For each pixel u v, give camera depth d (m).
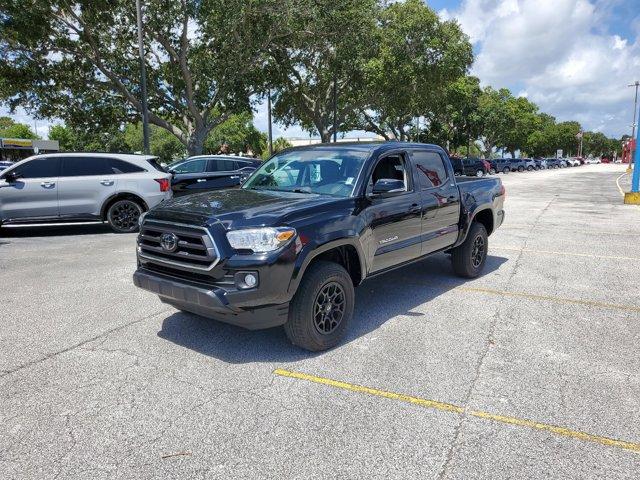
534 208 16.20
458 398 3.52
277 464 2.79
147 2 21.75
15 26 20.20
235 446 2.96
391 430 3.12
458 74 32.88
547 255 8.52
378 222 4.88
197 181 14.05
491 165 55.38
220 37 23.14
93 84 24.67
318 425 3.18
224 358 4.20
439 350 4.38
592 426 3.16
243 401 3.48
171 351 4.35
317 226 4.15
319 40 26.66
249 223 3.89
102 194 10.97
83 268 7.56
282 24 23.42
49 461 2.82
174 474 2.71
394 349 4.39
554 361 4.14
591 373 3.92
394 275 7.12
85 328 4.93
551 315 5.33
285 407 3.40
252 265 3.77
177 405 3.43
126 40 24.09
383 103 35.91
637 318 5.24
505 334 4.76
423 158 5.89
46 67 23.25
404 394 3.58
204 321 5.11
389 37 30.34
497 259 8.21
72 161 10.90
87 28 22.20
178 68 25.47
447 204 6.04
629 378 3.83
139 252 4.49
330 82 32.97
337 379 3.81
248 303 3.81
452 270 7.33
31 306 5.66
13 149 47.03
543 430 3.12
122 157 11.28
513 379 3.81
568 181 34.78
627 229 11.48
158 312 5.43
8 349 4.41
